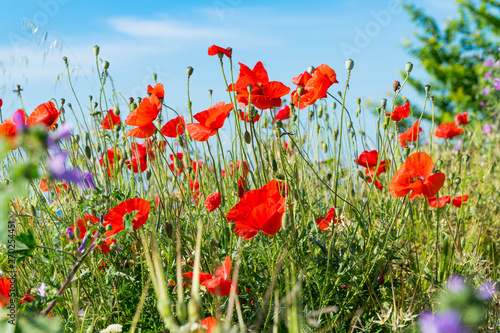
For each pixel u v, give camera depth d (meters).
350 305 1.18
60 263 1.15
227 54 1.19
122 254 1.20
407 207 1.29
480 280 1.20
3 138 0.77
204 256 1.14
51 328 0.84
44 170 1.21
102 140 1.33
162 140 1.35
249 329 1.03
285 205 1.04
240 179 1.24
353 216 1.30
